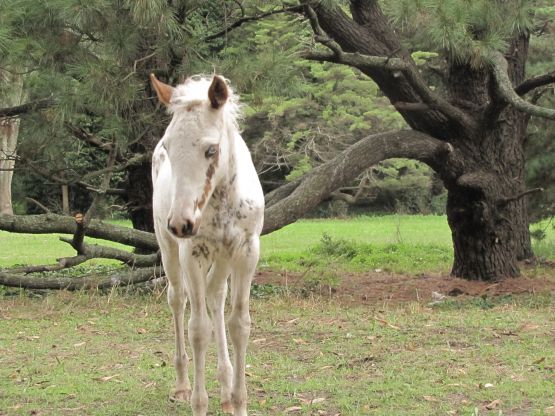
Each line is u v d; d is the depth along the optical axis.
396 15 8.86
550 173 15.34
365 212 36.56
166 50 9.69
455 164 11.62
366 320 9.04
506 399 5.88
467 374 6.60
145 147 11.31
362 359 7.18
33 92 10.66
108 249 10.62
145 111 10.56
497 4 9.01
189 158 4.50
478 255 12.00
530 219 16.08
